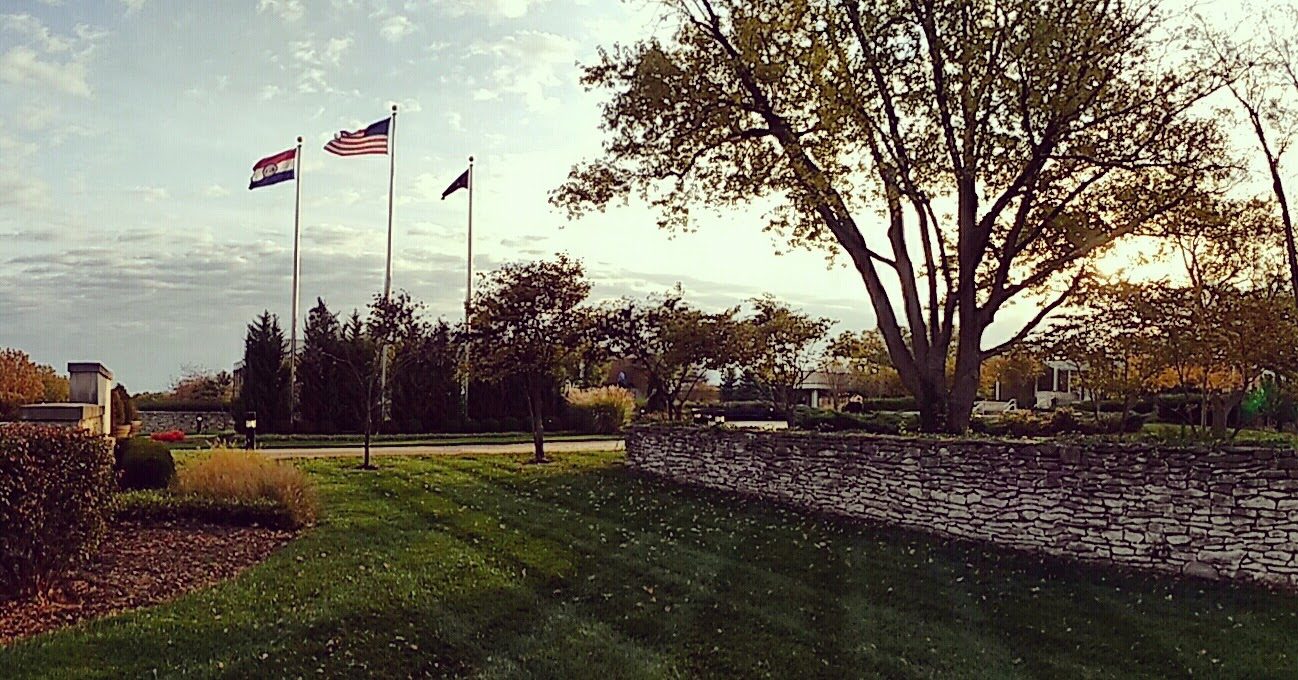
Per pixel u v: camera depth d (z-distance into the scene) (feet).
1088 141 54.44
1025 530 41.63
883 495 47.70
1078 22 51.62
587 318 78.18
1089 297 61.41
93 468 27.61
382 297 89.81
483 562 34.86
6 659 20.95
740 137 61.11
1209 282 65.00
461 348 93.15
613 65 62.85
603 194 63.98
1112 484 39.19
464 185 117.91
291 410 117.80
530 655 24.76
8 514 24.75
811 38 56.44
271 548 35.29
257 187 117.29
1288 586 35.01
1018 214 57.57
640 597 31.37
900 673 25.09
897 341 60.49
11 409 94.48
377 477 60.64
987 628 29.71
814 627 28.94
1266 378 79.10
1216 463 36.83
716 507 52.16
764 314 88.94
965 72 52.08
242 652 22.72
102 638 22.80
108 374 55.62
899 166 56.18
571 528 44.04
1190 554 37.09
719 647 26.48
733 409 140.15
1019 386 146.61
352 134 104.58
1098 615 31.40
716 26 60.03
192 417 130.62
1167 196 55.93
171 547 33.55
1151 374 67.56
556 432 126.21
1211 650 27.81
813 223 63.36
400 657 23.68
